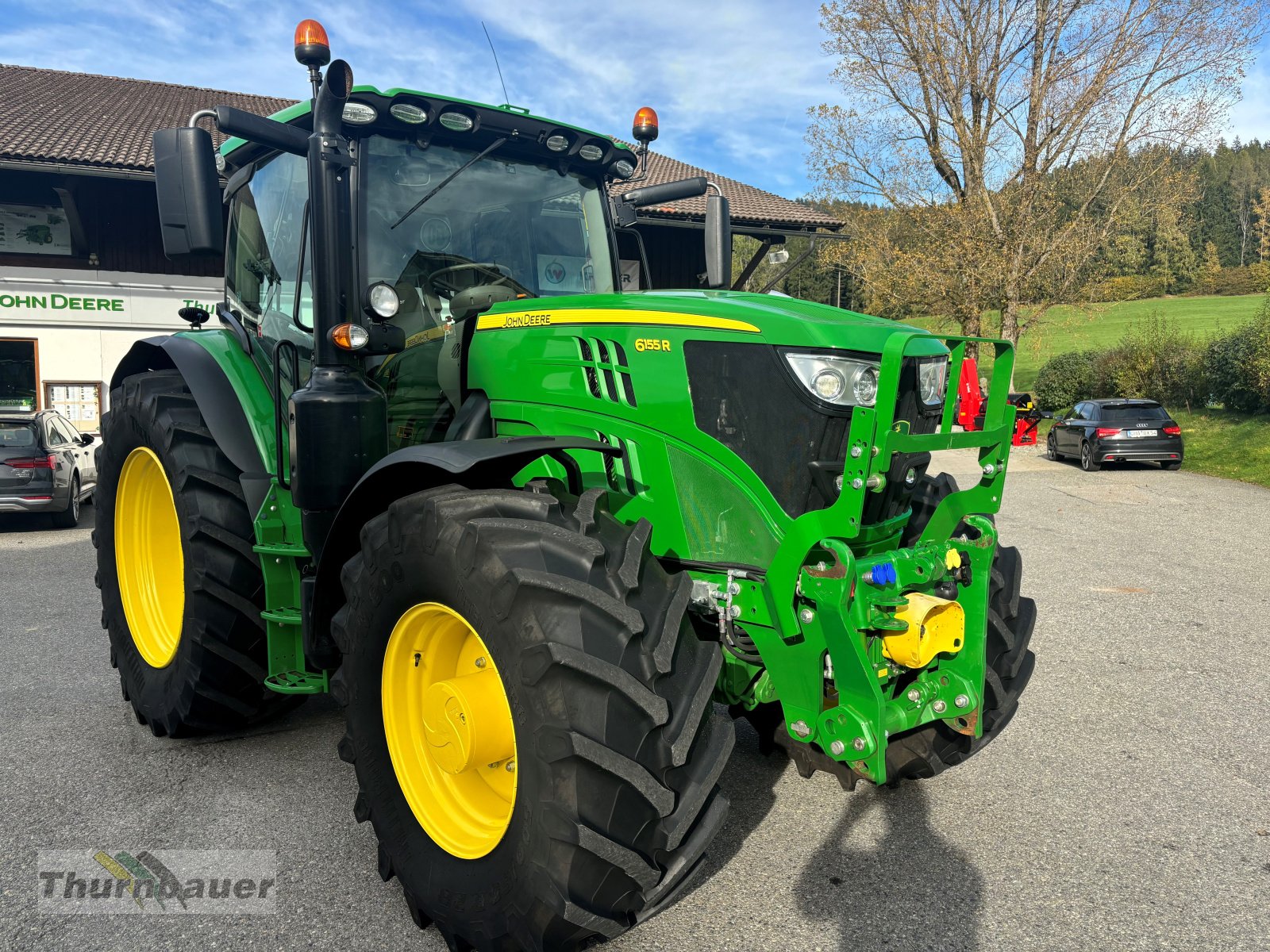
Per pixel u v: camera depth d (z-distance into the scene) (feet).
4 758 11.49
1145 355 75.05
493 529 7.00
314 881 8.65
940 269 68.74
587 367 8.82
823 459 7.65
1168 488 43.55
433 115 10.32
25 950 7.55
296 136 9.34
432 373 10.46
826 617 7.23
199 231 9.13
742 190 71.00
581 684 6.43
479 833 7.53
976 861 9.07
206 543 10.76
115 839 9.43
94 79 72.02
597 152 11.72
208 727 11.40
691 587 7.73
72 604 20.44
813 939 7.72
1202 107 65.05
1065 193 70.13
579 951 7.07
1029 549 27.37
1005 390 8.66
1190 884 8.68
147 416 12.03
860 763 7.26
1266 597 21.11
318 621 9.14
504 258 11.21
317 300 9.10
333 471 8.95
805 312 8.32
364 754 8.11
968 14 67.31
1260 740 12.35
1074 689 14.49
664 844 6.57
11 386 51.57
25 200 50.93
